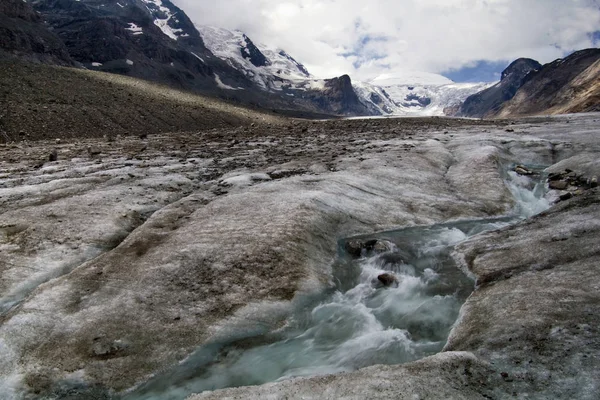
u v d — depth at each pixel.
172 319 13.99
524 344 11.02
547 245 17.31
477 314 13.76
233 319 14.23
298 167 32.00
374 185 27.98
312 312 15.41
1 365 12.07
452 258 19.64
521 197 29.67
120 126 73.31
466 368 10.46
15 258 17.47
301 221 20.22
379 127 70.88
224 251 17.62
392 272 18.52
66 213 21.53
